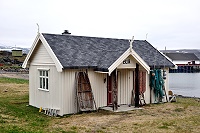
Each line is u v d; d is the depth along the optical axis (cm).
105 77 1728
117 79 1800
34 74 1823
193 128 1205
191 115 1545
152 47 2288
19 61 8819
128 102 1855
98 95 1695
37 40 1723
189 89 3866
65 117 1477
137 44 2238
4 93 2480
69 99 1566
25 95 2372
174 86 4394
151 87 1989
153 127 1219
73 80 1584
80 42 1848
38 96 1778
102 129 1186
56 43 1691
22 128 1137
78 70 1602
